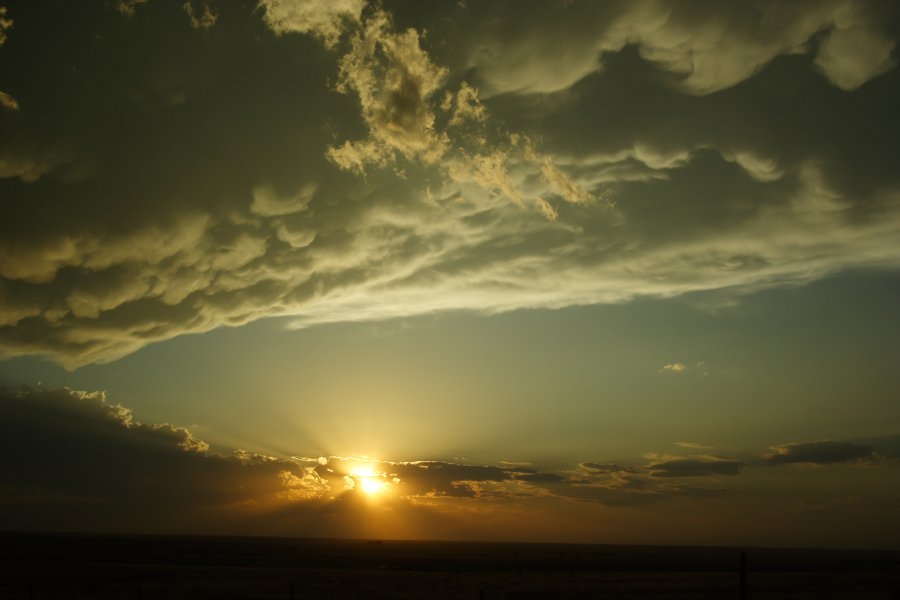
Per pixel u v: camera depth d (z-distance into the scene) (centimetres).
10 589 5300
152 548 14662
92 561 9512
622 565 10700
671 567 10094
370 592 5016
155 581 6212
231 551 14212
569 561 12231
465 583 6138
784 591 5094
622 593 5006
